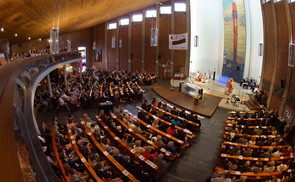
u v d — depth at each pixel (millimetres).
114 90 17234
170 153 8219
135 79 23047
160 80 26500
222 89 20688
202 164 8641
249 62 20625
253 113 13586
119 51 30828
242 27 20562
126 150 9070
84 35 32719
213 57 24688
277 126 11984
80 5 13023
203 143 10422
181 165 8508
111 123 10016
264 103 15453
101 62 33062
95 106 15297
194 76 26203
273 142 9445
